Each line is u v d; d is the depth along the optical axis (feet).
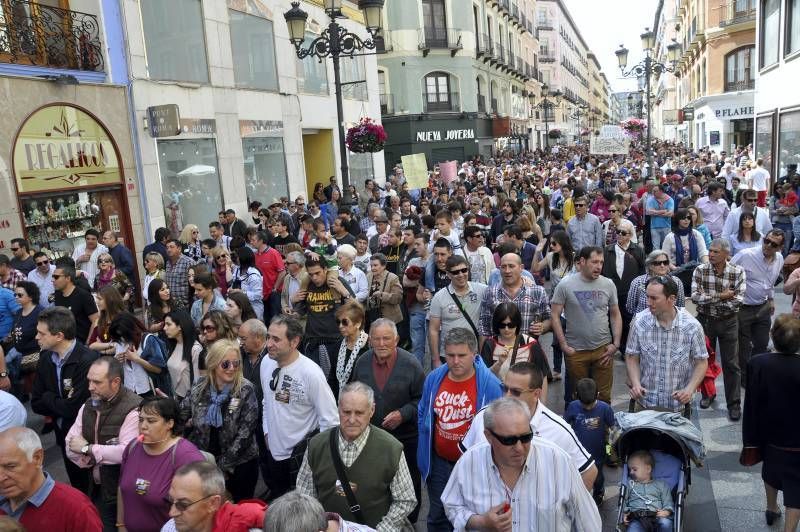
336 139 73.67
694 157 105.09
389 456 12.39
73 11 37.29
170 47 46.24
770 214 44.55
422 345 26.12
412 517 16.60
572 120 288.10
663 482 14.53
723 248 20.98
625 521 14.38
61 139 37.22
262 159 58.44
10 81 34.01
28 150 35.06
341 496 12.31
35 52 35.94
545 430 12.22
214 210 51.03
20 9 35.45
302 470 12.87
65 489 11.45
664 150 138.51
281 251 36.09
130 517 13.21
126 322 18.79
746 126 121.08
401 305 26.02
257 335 18.15
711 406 23.00
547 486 10.48
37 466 11.17
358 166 80.79
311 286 22.49
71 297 25.00
